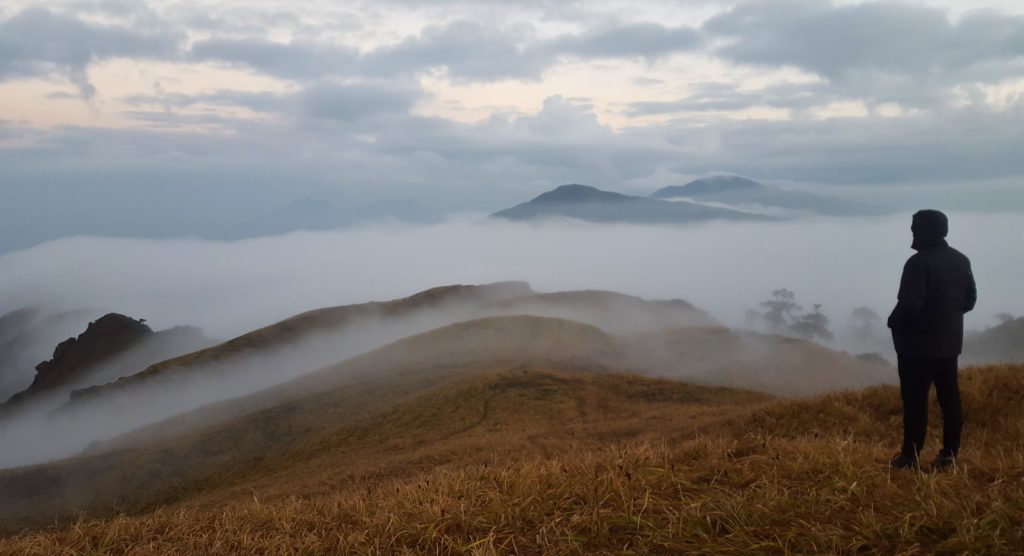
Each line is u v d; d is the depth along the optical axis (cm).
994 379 1248
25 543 626
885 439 1161
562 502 593
